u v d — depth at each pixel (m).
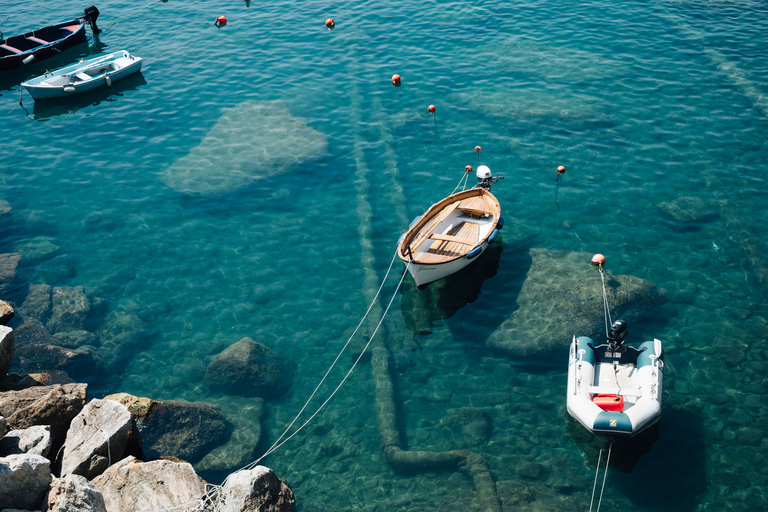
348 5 38.78
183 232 19.91
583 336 14.71
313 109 26.92
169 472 10.96
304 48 33.00
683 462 12.28
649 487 11.90
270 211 20.83
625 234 18.59
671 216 19.14
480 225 18.89
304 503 12.05
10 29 37.12
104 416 11.70
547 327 15.56
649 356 13.51
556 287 16.64
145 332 16.16
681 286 16.56
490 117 25.16
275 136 24.83
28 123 27.28
